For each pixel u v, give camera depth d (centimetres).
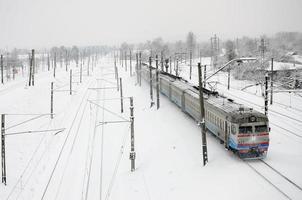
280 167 2198
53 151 2934
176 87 4141
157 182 2186
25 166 2606
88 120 4025
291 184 1942
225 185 2011
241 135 2333
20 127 3662
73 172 2430
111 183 2222
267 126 2358
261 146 2353
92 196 2048
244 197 1847
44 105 4916
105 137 3272
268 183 1972
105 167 2512
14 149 2959
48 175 2403
